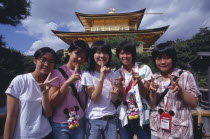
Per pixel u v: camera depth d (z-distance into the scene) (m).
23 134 1.86
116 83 2.39
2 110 9.12
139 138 2.50
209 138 3.48
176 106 2.15
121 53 2.64
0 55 9.93
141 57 13.61
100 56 2.36
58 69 2.39
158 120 2.26
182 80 2.18
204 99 10.31
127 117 2.46
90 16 22.02
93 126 2.29
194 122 3.18
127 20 23.11
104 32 19.69
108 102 2.37
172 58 2.27
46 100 1.98
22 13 11.15
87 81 2.36
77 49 2.33
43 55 2.03
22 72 10.26
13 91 1.88
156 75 2.49
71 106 2.27
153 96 2.27
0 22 10.91
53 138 2.23
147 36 20.06
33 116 1.94
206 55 8.61
